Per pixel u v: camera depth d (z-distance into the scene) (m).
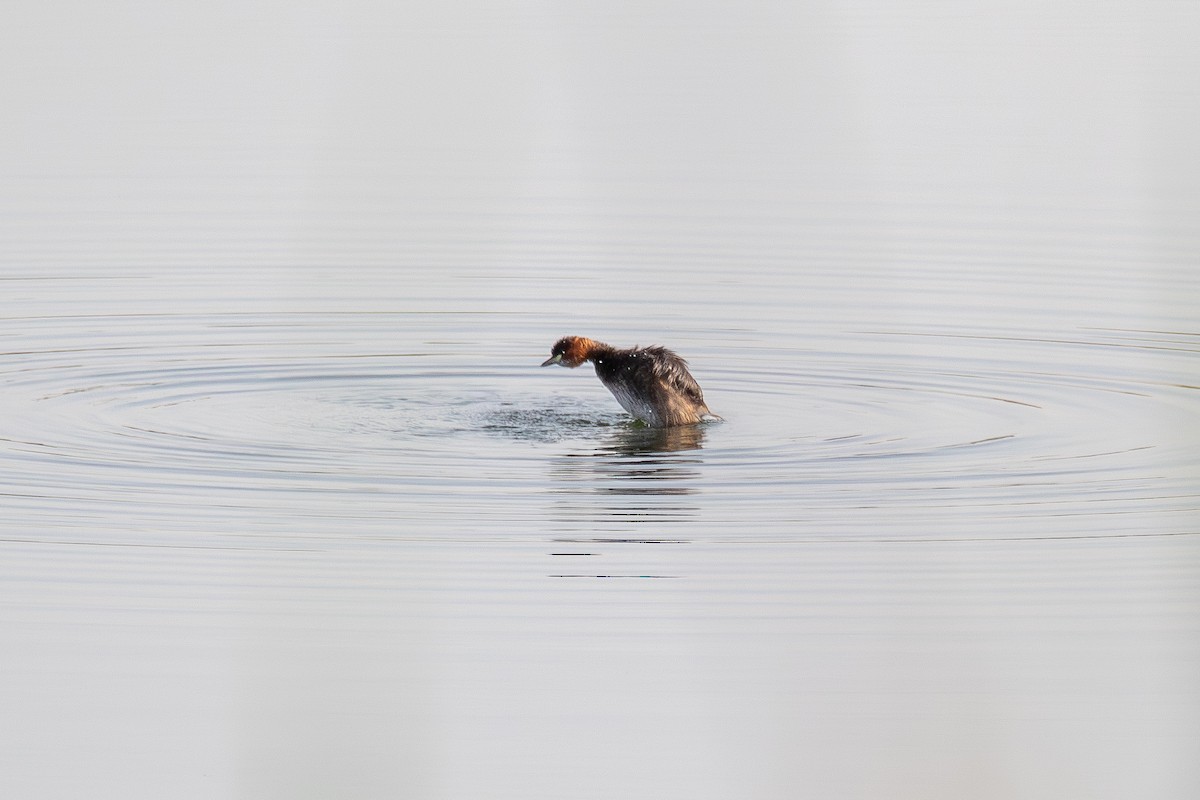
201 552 14.22
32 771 11.09
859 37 39.12
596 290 24.22
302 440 17.34
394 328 22.34
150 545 14.34
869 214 28.25
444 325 22.58
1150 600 13.31
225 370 20.25
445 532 14.68
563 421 18.25
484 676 12.22
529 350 21.47
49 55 38.56
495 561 14.10
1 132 33.06
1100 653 12.45
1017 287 24.12
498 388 19.75
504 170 31.55
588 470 16.34
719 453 16.98
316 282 24.53
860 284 24.39
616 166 31.84
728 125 34.75
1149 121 29.61
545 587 13.62
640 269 25.28
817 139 33.44
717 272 25.09
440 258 25.97
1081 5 41.72
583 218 28.28
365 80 36.88
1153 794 10.54
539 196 29.73
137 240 26.66
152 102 35.16
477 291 24.22
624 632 12.91
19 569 13.82
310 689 11.98
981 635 12.73
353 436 17.50
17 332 21.88
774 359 20.95
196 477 16.05
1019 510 15.30
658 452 17.02
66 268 25.19
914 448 17.19
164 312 23.00
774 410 18.69
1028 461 16.75
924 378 20.02
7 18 42.06
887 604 13.29
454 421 18.19
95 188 29.61
